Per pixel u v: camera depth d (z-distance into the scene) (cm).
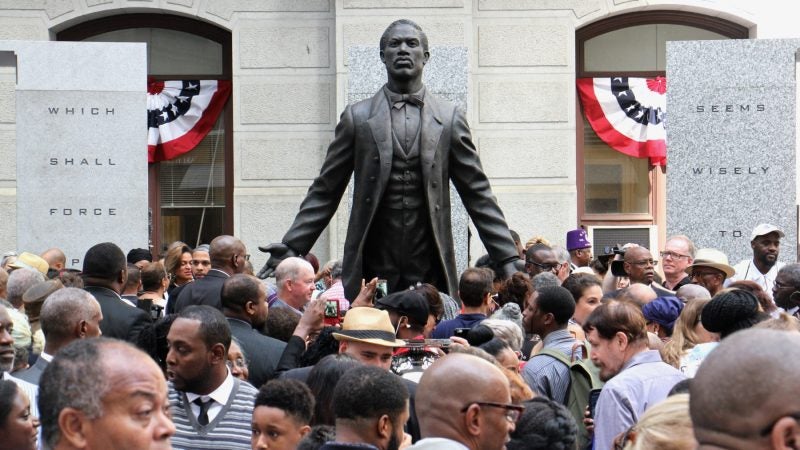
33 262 1055
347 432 457
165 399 342
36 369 628
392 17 1877
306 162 1911
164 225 1992
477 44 1906
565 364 695
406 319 720
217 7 1916
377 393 455
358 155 957
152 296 1009
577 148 1983
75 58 1345
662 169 1989
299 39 1909
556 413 489
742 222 1313
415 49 960
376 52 1509
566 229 1916
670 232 1326
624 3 1928
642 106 1980
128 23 1964
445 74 1498
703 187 1318
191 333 549
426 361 673
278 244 969
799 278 865
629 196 1995
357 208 954
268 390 509
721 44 1312
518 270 965
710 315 621
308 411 512
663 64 1984
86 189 1343
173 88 1978
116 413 330
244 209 1911
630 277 1048
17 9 1908
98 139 1346
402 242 955
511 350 651
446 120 961
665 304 778
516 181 1916
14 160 1878
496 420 429
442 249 959
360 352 613
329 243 1842
